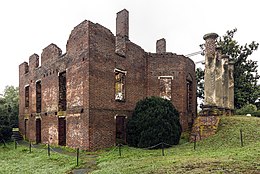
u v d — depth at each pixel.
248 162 8.68
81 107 17.14
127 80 20.06
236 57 30.72
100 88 17.44
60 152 16.89
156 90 22.17
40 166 12.58
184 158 10.66
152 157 12.15
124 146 17.22
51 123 20.89
